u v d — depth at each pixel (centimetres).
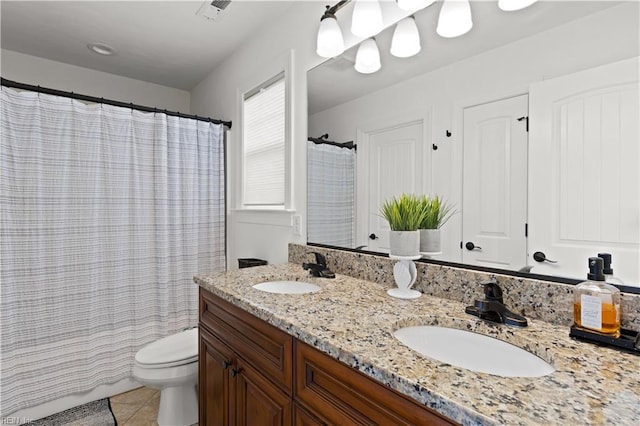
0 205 180
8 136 183
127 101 314
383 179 149
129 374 227
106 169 217
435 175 130
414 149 137
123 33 235
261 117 238
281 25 211
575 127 96
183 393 187
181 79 319
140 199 230
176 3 202
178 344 193
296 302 116
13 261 185
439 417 61
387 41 147
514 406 55
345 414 80
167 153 239
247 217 249
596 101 92
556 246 99
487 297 103
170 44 251
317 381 90
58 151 199
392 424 69
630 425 50
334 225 174
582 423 51
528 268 105
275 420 104
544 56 102
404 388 65
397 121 143
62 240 201
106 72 302
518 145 107
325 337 85
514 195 108
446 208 126
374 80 153
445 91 127
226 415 134
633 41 86
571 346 79
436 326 102
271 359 108
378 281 147
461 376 66
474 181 118
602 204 91
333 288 137
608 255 85
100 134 214
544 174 102
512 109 109
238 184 260
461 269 118
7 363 182
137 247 229
